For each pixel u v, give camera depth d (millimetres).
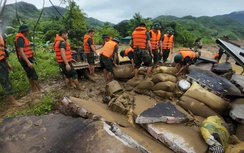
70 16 17000
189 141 2744
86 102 3633
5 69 3971
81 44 16547
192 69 5176
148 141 2717
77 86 4840
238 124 3570
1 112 3994
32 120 2951
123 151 2139
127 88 4688
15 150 2420
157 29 5953
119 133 2486
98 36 20828
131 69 5324
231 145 2791
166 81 4359
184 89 4172
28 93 4777
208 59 6883
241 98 4195
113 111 3693
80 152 2189
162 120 3092
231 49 3861
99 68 6656
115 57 5309
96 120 2791
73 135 2477
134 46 4816
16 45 4184
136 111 3486
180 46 21688
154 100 4164
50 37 16312
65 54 4375
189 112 3652
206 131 2791
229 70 6023
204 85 4367
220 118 3576
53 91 4801
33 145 2477
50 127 2783
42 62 7324
